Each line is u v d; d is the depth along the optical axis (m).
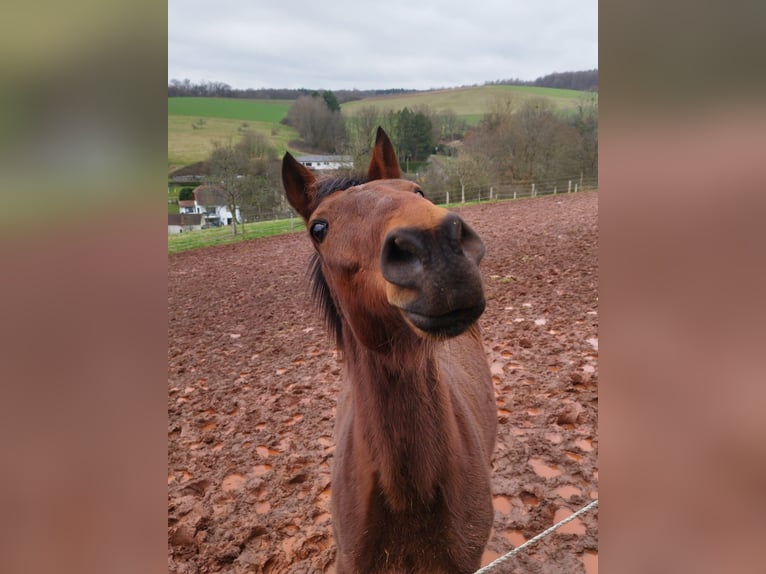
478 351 3.44
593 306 7.51
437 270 1.38
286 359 7.21
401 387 1.92
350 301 1.86
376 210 1.71
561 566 3.12
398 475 1.98
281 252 18.59
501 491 3.81
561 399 5.00
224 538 3.73
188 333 9.05
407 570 2.17
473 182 29.41
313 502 4.04
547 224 16.20
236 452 4.85
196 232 26.27
